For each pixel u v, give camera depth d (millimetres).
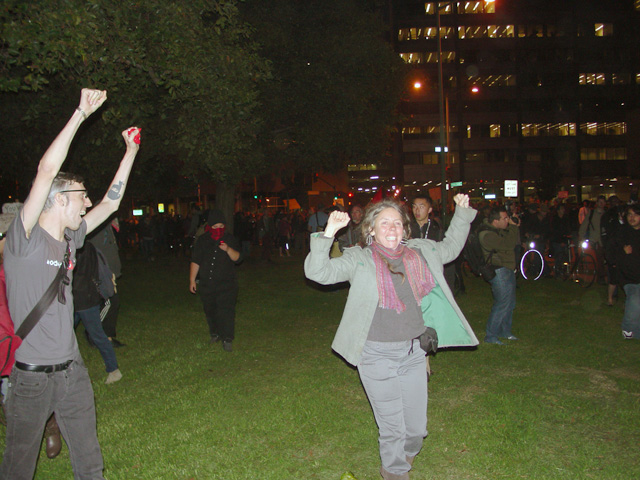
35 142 11656
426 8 64688
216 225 6934
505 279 6824
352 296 3191
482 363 6094
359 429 4379
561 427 4348
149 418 4730
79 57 7570
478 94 65125
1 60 7602
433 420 4539
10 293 2676
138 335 7957
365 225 3344
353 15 15930
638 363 6023
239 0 9711
